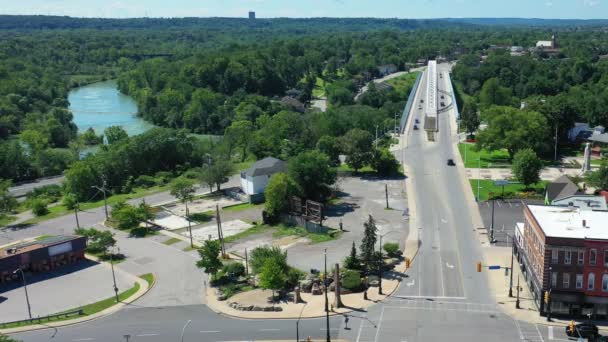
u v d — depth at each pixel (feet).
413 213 404.57
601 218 283.79
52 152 642.22
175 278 314.76
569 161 539.29
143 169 579.07
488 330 247.29
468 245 346.13
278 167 461.78
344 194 453.99
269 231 385.70
